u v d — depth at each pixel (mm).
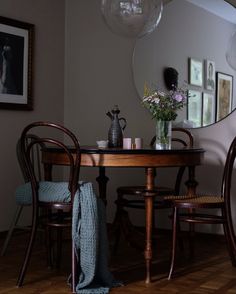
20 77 4094
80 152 2723
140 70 4207
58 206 2729
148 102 3146
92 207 2615
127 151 2756
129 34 3484
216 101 3879
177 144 4039
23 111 4156
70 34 4578
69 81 4590
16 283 2727
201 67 3928
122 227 3457
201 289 2629
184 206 2904
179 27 4012
